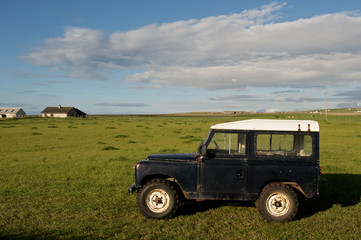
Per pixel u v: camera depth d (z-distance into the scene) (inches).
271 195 237.8
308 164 237.5
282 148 241.3
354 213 263.0
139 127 1707.7
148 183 244.4
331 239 207.0
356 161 542.6
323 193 329.7
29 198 306.0
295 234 215.2
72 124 1962.4
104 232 215.9
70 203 288.0
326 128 1549.0
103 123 2144.4
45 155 631.8
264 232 217.3
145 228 224.7
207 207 276.7
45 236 208.4
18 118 2864.2
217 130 245.1
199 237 208.5
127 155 621.3
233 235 212.7
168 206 243.1
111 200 298.7
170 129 1549.0
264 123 245.6
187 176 242.7
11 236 207.9
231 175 240.4
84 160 553.3
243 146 242.8
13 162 541.0
